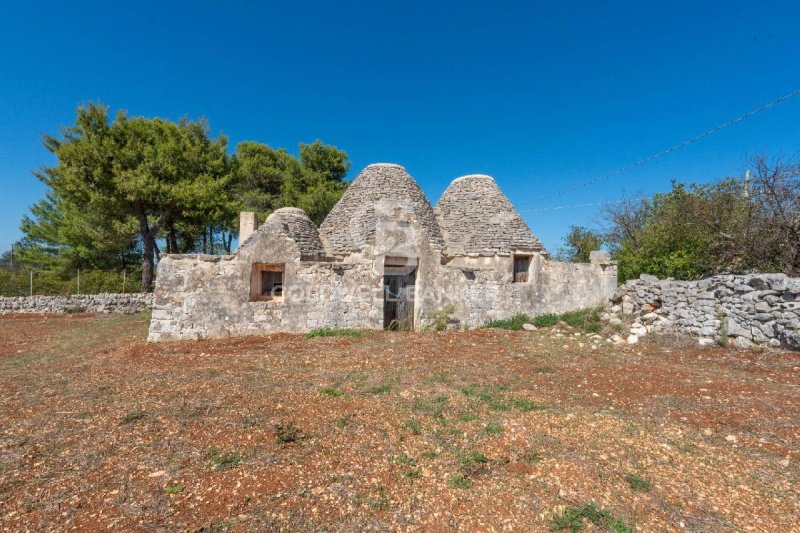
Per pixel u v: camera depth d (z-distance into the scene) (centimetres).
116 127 2109
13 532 284
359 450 413
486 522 303
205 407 530
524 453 410
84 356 888
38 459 390
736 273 1192
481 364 776
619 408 545
